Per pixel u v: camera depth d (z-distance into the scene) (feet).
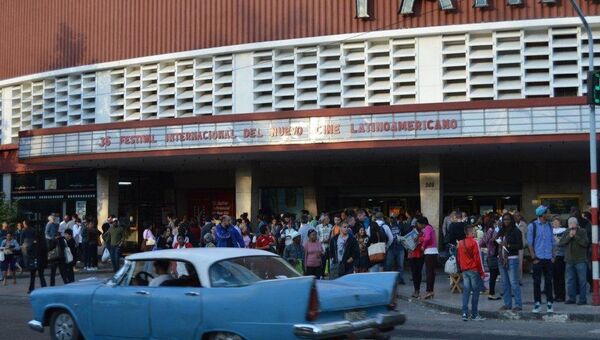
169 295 31.76
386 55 83.82
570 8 77.56
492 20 79.66
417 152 81.41
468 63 80.79
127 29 98.12
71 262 67.41
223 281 31.07
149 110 96.02
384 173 99.30
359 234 58.65
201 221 99.50
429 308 55.42
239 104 89.76
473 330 44.78
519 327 46.01
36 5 109.19
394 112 74.64
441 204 82.94
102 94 100.27
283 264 33.35
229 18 90.58
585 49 77.66
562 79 78.38
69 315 35.65
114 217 90.99
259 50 88.84
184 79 94.27
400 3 82.12
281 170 102.83
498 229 57.21
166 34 94.79
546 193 92.63
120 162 94.79
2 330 45.03
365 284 32.76
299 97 86.89
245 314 29.63
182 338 31.19
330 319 29.35
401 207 99.76
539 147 76.07
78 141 90.84
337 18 85.15
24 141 96.63
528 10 78.79
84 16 102.47
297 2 86.99
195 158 88.33
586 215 62.59
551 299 49.16
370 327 30.48
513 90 79.97
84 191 107.14
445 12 81.15
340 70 85.30
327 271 67.51
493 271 56.65
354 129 75.97
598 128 69.41
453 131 72.79
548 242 49.70
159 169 106.73
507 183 94.48
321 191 102.27
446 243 63.67
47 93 107.65
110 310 33.60
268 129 79.46
